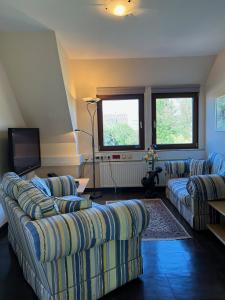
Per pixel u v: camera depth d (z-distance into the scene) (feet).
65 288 5.41
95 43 11.07
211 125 14.48
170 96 15.49
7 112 11.18
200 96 15.35
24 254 6.61
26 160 11.21
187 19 8.82
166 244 8.63
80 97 15.14
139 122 15.70
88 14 8.22
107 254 6.01
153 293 6.11
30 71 11.02
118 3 7.50
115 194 15.07
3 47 10.21
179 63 14.01
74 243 5.17
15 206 6.39
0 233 10.01
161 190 15.72
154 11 8.12
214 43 11.57
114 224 5.74
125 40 10.80
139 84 15.01
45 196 5.87
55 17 8.43
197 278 6.66
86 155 15.56
